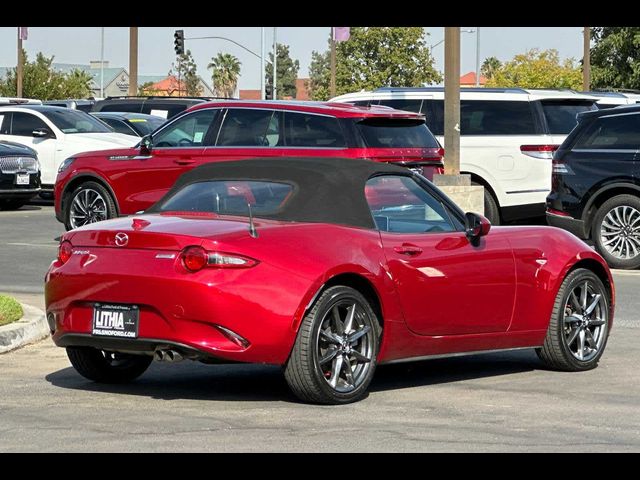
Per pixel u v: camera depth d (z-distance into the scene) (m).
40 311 12.20
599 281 10.43
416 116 17.58
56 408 8.40
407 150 17.25
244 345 8.16
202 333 8.12
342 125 16.95
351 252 8.60
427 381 9.72
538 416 8.31
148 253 8.30
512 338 9.84
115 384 9.43
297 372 8.35
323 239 8.54
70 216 19.44
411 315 9.00
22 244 20.03
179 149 18.31
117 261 8.38
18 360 10.48
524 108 22.08
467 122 22.08
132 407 8.45
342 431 7.70
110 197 19.06
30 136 28.89
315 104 17.38
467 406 8.65
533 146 21.91
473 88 22.48
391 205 9.16
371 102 23.05
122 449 7.12
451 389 9.36
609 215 18.33
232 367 10.30
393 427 7.84
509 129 21.97
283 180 9.02
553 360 10.17
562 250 10.14
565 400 8.92
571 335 10.25
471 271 9.40
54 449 7.12
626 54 54.78
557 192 18.77
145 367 9.62
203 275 8.09
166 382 9.55
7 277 16.23
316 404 8.58
